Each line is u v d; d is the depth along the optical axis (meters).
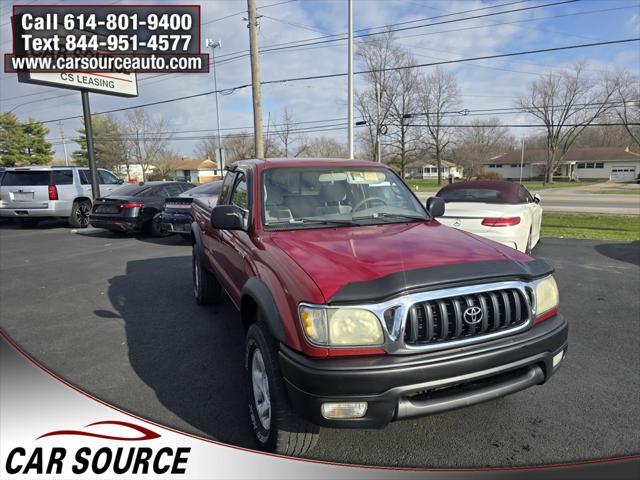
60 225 15.02
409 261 2.49
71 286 6.79
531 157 76.06
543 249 9.25
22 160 56.81
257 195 3.43
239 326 4.95
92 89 14.89
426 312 2.25
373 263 2.47
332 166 3.82
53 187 13.21
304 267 2.46
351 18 17.11
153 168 73.00
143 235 12.50
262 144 15.65
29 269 8.04
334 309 2.20
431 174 92.75
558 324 2.61
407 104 52.53
